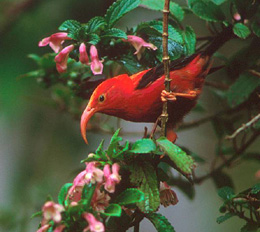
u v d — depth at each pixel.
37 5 13.59
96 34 7.47
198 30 12.96
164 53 7.06
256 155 10.17
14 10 13.63
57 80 9.95
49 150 14.61
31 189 13.93
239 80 9.26
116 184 6.79
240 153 10.07
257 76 9.09
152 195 6.62
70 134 14.68
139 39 7.64
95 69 7.33
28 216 13.52
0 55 13.51
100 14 12.83
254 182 14.66
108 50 8.05
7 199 14.29
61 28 7.54
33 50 13.46
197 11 8.34
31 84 13.59
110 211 6.30
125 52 8.12
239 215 7.51
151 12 12.39
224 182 10.28
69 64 9.34
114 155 6.64
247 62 9.05
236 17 9.02
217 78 11.65
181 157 6.41
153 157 6.87
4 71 13.43
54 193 13.92
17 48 13.51
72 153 14.62
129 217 6.97
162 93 7.12
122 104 7.64
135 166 6.77
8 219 13.36
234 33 8.21
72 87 9.34
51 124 14.66
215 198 15.61
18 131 14.66
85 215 6.12
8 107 13.65
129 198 6.47
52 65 9.89
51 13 13.45
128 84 7.62
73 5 13.04
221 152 10.39
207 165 14.16
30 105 14.23
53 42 7.52
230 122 10.44
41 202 13.72
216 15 8.38
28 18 13.59
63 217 6.24
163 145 6.52
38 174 14.59
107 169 6.43
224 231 15.28
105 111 7.69
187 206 15.68
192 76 7.72
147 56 8.08
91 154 6.63
